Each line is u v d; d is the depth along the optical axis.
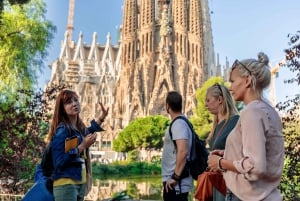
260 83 3.69
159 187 43.91
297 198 9.58
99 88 124.81
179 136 5.89
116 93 120.94
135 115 112.81
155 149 92.06
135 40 119.94
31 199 5.35
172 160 6.19
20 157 12.88
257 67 3.68
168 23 116.50
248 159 3.28
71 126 5.58
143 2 120.44
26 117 13.02
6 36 24.25
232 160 3.56
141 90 114.81
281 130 3.55
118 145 91.75
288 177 9.71
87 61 140.88
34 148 13.27
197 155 6.12
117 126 114.19
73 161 5.29
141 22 120.00
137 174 76.00
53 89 13.82
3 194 13.52
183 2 119.81
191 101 112.00
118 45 153.00
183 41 117.12
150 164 79.00
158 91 112.38
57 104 5.67
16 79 24.39
